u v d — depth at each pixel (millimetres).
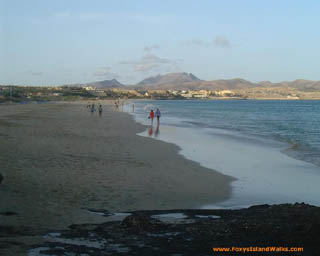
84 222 7562
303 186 12391
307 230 6672
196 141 24688
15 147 17188
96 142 21172
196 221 7832
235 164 16438
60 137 22625
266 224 7039
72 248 5977
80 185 10945
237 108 109625
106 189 10711
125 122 40312
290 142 25156
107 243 6312
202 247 6211
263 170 15195
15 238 6301
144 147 20297
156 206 9398
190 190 11352
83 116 49906
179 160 16766
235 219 7762
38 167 13023
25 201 8836
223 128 36594
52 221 7508
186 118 55125
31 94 168375
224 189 11719
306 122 47031
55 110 68000
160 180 12430
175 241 6469
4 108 72875
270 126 39906
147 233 6879
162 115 64125
